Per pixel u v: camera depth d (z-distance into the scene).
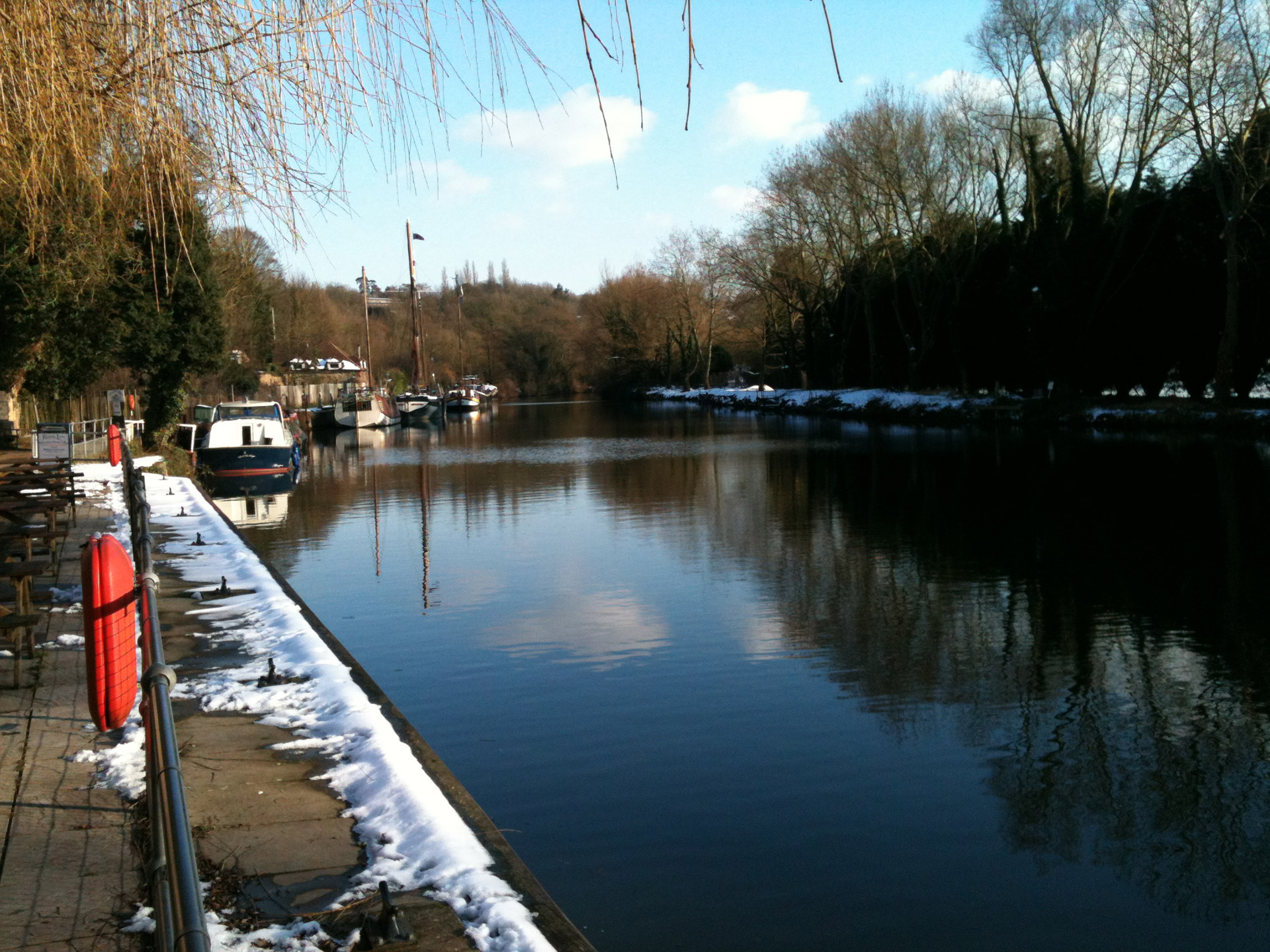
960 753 7.09
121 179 3.98
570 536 16.62
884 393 48.31
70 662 6.03
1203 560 13.22
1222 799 6.31
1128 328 34.22
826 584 12.53
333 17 3.21
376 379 70.31
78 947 3.00
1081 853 5.64
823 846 5.70
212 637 6.81
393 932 3.00
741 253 60.59
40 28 3.44
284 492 24.41
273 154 3.64
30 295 18.66
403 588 12.80
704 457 30.77
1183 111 29.39
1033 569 13.03
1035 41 34.00
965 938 4.80
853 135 45.88
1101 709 7.94
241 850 3.67
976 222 42.72
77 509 13.19
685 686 8.62
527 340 101.00
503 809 6.20
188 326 25.30
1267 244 29.39
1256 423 27.19
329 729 4.97
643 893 5.19
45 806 3.99
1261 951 4.71
